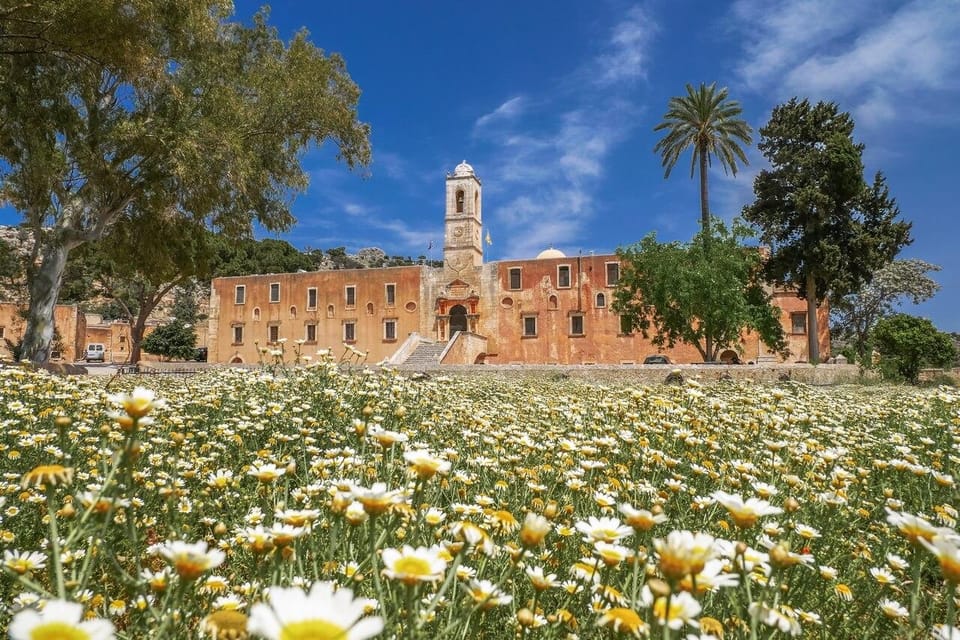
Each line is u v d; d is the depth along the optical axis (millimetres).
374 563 1616
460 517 2768
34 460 3637
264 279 49000
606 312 42031
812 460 3941
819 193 31156
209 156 19438
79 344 57781
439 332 44094
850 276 31609
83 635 1019
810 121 32875
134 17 16781
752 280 33188
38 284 20281
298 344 8492
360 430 2732
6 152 18906
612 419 5230
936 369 30906
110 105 20188
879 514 3482
